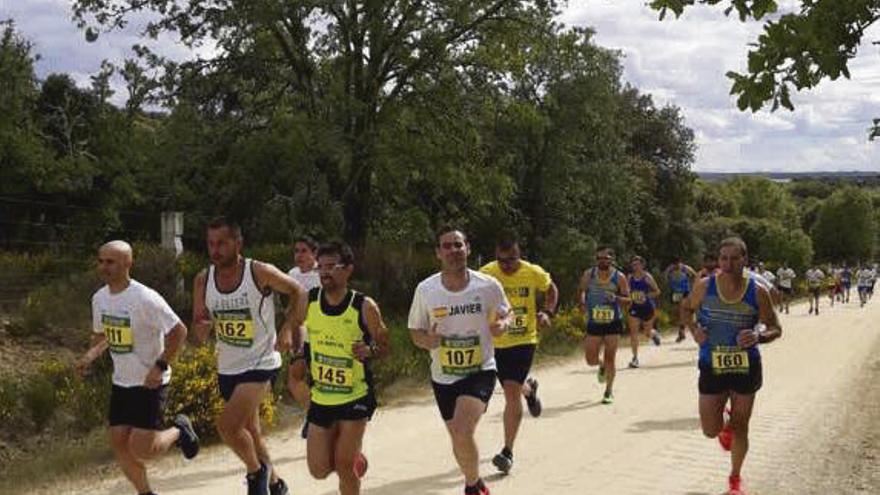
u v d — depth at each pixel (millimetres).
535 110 26922
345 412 5711
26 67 28000
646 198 45469
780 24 4680
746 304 6727
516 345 7930
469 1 24328
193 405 9438
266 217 24641
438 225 30344
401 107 24438
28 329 12438
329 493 7133
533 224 35938
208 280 6340
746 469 7930
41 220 27953
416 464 8188
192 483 7625
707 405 6898
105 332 6203
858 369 15797
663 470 7879
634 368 16000
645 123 50188
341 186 24234
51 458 8750
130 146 29031
